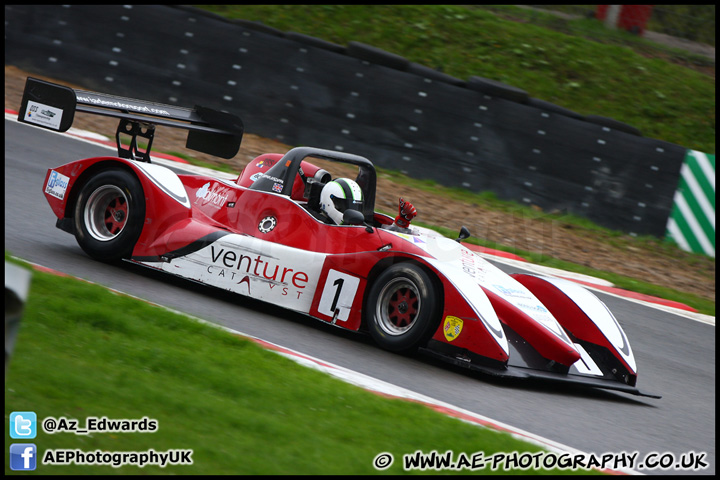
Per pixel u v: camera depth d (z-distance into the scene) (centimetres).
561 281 1902
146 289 1719
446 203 3453
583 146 3594
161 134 4022
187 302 1688
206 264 1791
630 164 3556
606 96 4478
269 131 3928
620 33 5166
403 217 1825
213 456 908
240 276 1761
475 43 4791
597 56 4772
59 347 1169
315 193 1869
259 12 4981
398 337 1595
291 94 3897
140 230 1845
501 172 3662
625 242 3491
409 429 1137
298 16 4972
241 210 1852
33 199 2417
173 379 1159
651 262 3294
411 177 3753
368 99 3803
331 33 4844
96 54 4166
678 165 3512
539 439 1248
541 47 4788
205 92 4006
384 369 1495
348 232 1719
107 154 3319
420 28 4884
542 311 1720
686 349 2197
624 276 3014
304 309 1711
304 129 3881
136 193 1839
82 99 1880
